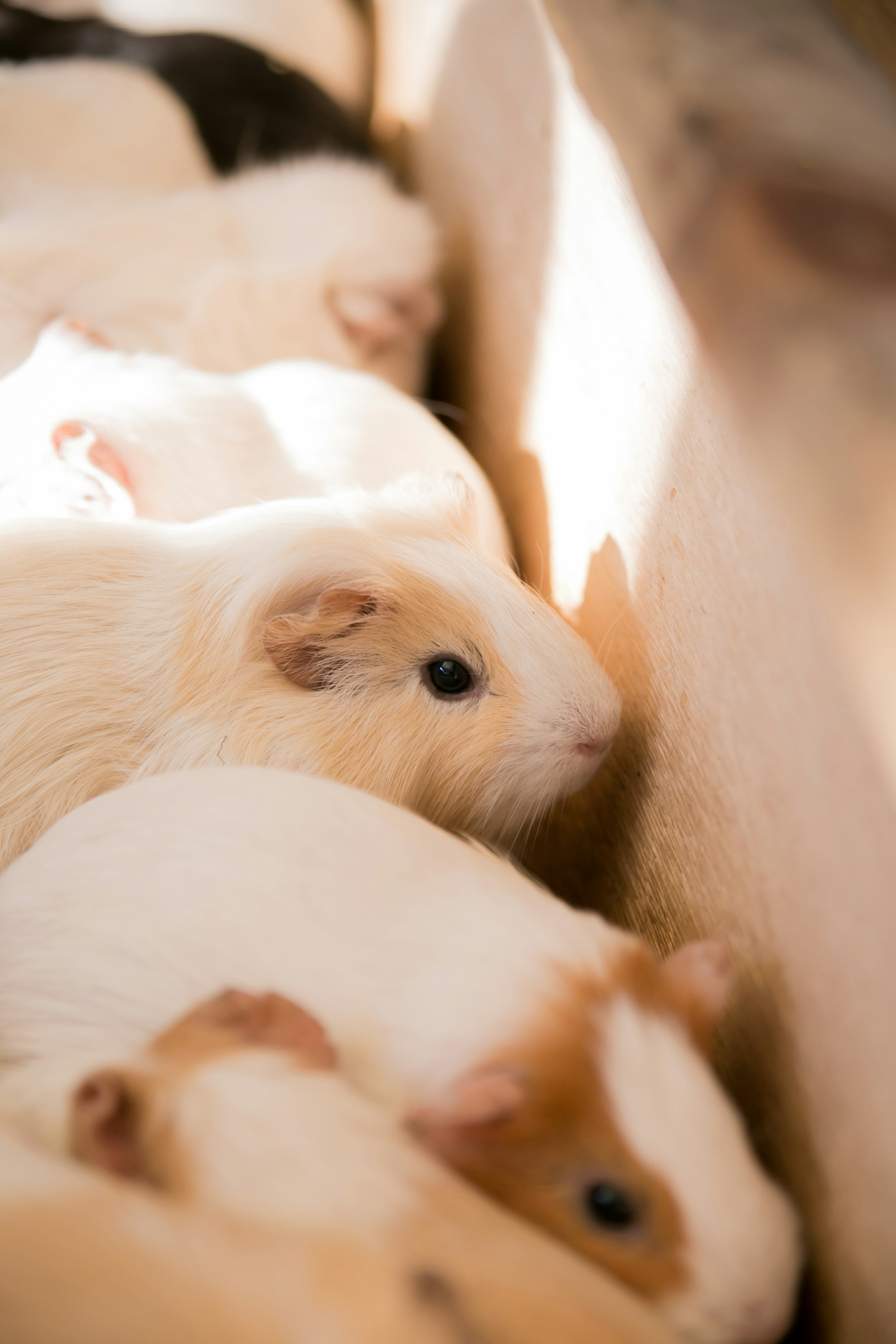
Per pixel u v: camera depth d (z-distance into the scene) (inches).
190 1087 16.3
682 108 16.8
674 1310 16.3
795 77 17.0
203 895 17.9
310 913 17.8
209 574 20.0
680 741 18.5
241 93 29.0
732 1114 16.7
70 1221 15.6
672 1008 17.1
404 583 19.6
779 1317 16.3
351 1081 17.0
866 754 15.3
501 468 23.9
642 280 18.6
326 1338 15.2
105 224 25.4
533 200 21.9
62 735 19.6
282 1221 15.7
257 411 22.5
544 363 22.0
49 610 19.8
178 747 19.7
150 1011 17.6
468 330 25.4
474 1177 16.6
